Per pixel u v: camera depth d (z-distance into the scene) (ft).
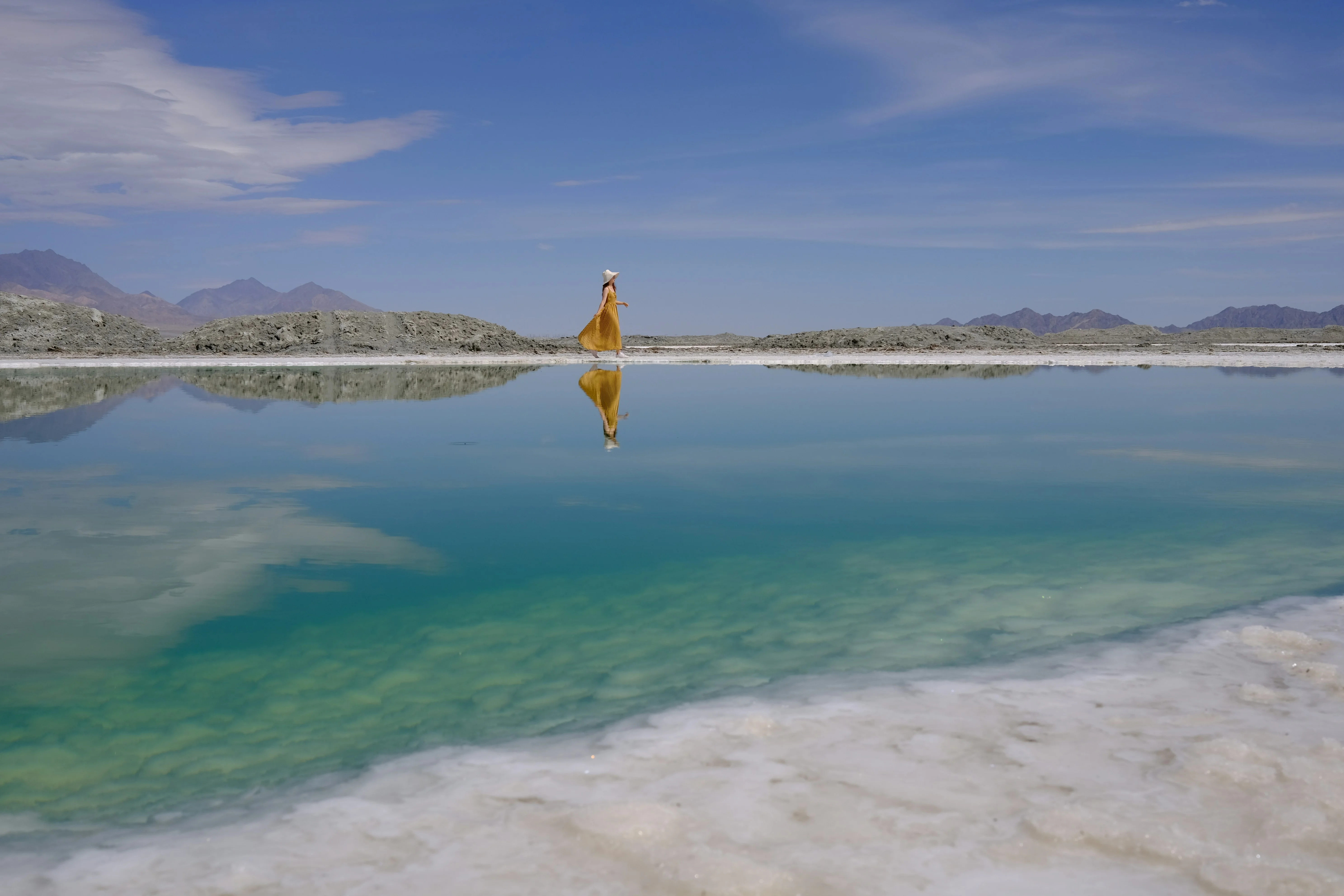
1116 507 32.19
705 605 21.11
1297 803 10.83
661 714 14.71
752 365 157.28
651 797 11.61
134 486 37.22
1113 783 11.61
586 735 13.93
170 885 9.89
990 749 12.85
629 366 155.22
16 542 27.17
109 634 19.19
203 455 46.62
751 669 16.94
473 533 28.50
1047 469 41.29
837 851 10.03
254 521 30.30
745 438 53.31
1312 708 14.07
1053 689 15.30
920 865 9.69
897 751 12.85
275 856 10.45
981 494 35.09
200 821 11.53
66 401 80.23
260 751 13.75
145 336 214.48
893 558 25.22
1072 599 21.02
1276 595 21.03
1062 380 109.81
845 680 16.17
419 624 19.90
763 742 13.34
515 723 14.61
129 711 15.37
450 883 9.66
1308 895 8.93
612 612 20.65
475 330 225.56
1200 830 10.28
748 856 9.92
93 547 26.71
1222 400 79.36
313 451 47.93
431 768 12.88
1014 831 10.40
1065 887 9.22
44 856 10.69
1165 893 9.07
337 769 13.02
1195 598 20.90
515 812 11.34
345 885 9.70
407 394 89.71
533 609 20.88
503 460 44.65
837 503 33.37
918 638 18.52
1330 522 29.37
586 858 10.07
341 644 18.62
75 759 13.58
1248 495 34.35
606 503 33.47
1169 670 16.11
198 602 21.39
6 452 47.55
